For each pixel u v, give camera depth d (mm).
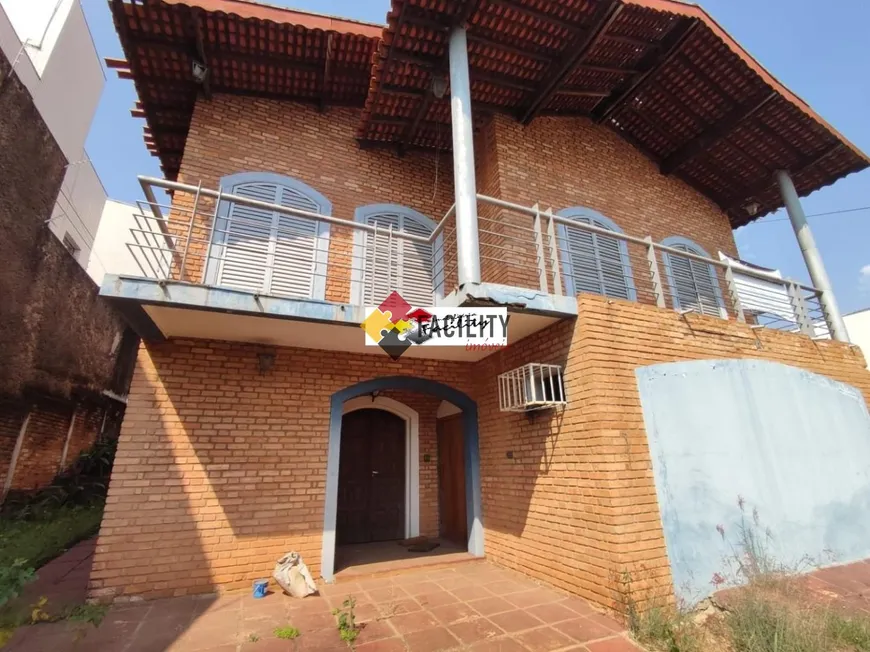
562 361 4926
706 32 6355
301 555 5008
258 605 4297
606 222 7199
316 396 5539
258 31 5812
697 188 9008
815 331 7297
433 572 5473
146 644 3479
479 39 5598
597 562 4168
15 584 3455
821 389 6074
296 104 6871
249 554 4797
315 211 6367
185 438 4855
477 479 6215
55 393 9062
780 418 5500
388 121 6637
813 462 5531
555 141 7254
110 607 4172
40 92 10469
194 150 6035
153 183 4340
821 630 3414
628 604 3775
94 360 10922
